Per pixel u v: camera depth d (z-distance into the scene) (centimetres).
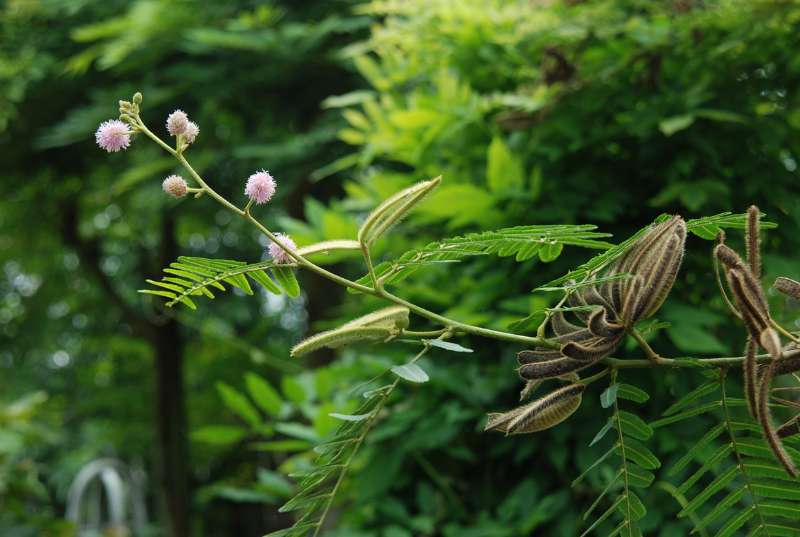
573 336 79
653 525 139
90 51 374
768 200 153
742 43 159
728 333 158
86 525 458
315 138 333
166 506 589
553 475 161
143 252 651
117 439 715
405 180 175
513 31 181
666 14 166
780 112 161
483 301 157
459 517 164
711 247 156
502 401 163
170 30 359
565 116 162
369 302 170
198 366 698
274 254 78
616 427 82
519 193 156
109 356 753
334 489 80
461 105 171
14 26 423
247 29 349
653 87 164
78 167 529
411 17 198
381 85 199
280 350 678
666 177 160
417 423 164
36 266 654
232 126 432
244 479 658
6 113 419
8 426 359
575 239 80
